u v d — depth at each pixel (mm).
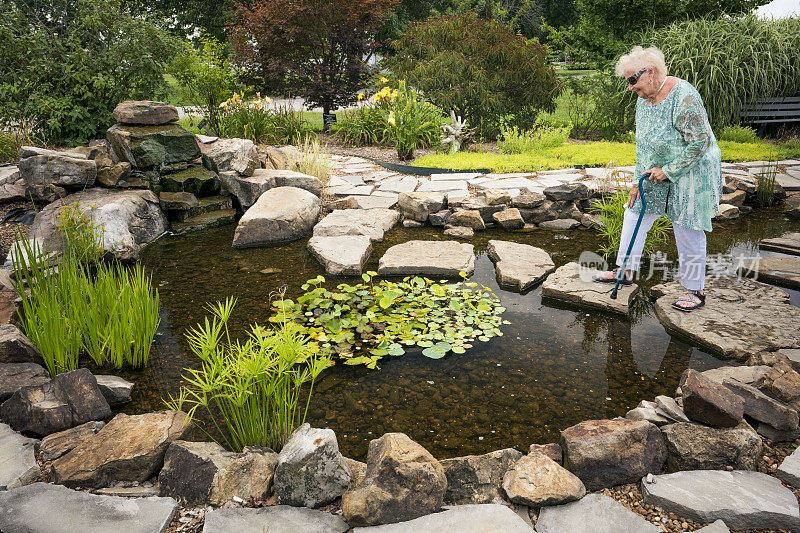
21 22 9641
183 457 2207
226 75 12211
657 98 3480
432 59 11711
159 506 2021
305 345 3342
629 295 4129
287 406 2525
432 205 6234
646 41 12344
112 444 2307
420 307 4133
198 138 7363
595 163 8578
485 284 4566
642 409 2570
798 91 11195
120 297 3330
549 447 2412
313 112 16922
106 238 4914
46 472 2256
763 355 3055
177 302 4180
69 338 3121
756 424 2500
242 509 2004
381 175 8289
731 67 10375
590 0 14875
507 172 8328
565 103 15078
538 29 26547
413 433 2654
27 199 5910
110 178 6066
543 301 4223
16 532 1847
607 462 2207
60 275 3490
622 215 5090
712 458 2242
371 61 18812
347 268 4691
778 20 11945
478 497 2145
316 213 6230
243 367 2396
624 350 3434
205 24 25266
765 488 2088
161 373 3199
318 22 12180
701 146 3316
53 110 9109
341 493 2115
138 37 10047
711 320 3645
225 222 6406
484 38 11914
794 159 8828
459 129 10727
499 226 6230
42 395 2648
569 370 3209
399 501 1976
